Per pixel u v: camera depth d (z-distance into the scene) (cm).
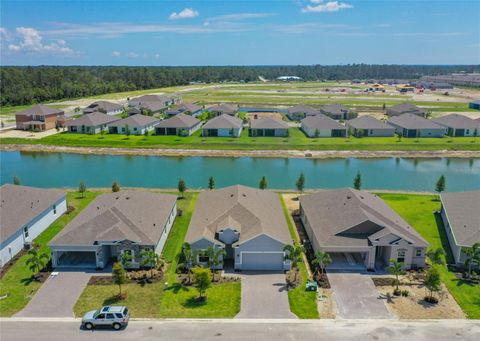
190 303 3844
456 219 5175
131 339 3300
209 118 15088
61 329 3438
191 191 7488
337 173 8950
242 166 9494
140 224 4747
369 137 12244
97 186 7988
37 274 4375
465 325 3531
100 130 12888
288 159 10144
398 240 4444
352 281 4269
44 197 5791
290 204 6694
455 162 10006
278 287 4150
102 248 4466
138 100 18912
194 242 4503
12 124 14475
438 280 3831
